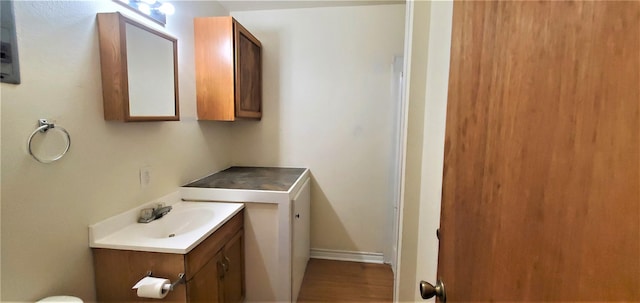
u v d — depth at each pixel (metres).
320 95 2.56
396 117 2.44
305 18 2.51
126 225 1.39
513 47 0.44
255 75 2.43
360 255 2.67
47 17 1.00
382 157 2.54
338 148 2.59
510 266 0.45
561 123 0.35
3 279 0.90
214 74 1.99
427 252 1.36
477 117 0.56
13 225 0.92
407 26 1.47
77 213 1.14
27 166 0.95
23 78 0.93
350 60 2.50
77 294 1.15
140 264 1.21
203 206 1.74
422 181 1.47
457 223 0.67
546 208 0.37
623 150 0.28
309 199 2.58
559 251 0.35
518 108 0.43
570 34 0.34
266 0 2.35
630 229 0.27
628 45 0.27
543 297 0.38
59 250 1.07
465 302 0.61
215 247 1.46
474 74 0.58
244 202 1.81
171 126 1.76
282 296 1.85
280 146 2.65
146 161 1.54
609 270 0.29
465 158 0.62
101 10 1.22
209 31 1.96
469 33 0.61
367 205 2.62
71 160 1.11
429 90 1.37
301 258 2.23
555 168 0.36
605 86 0.29
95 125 1.21
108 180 1.29
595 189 0.31
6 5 0.88
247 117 2.26
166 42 1.55
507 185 0.46
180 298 1.21
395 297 1.69
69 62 1.09
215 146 2.37
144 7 1.44
